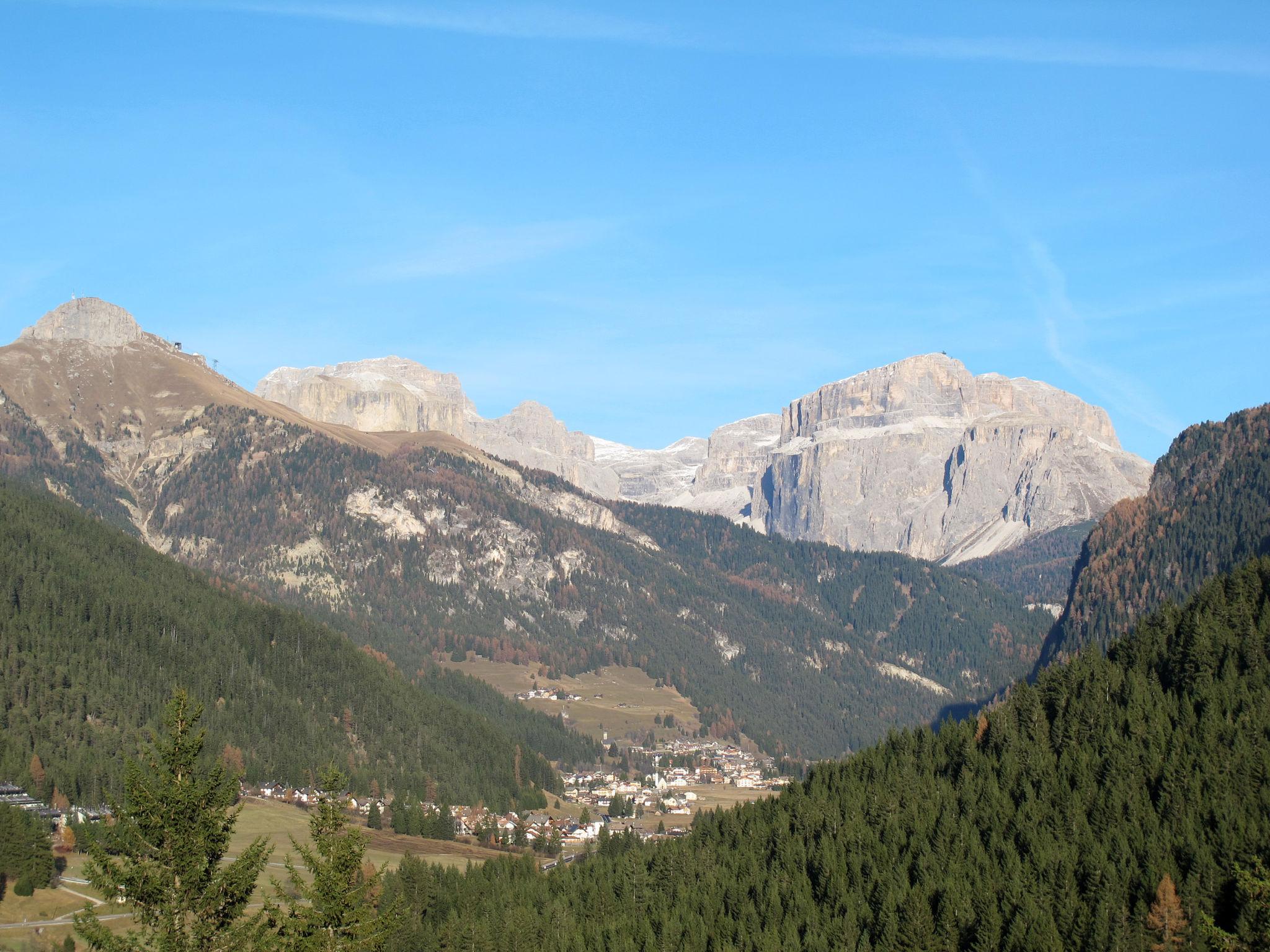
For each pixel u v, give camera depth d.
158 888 107.56
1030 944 182.38
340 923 122.50
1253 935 160.00
